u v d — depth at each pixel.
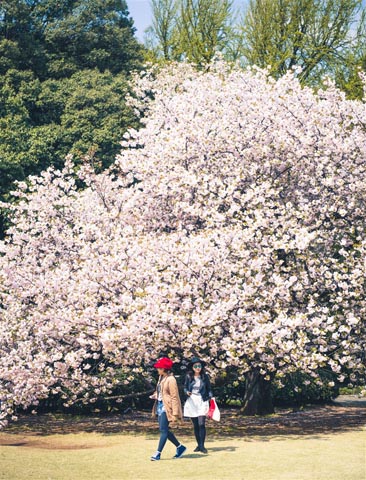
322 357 14.19
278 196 17.23
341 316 15.78
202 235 15.41
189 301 14.27
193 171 18.05
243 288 15.52
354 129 17.81
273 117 17.91
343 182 16.73
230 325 14.52
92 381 15.99
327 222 17.02
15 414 19.31
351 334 16.89
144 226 17.84
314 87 34.38
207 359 14.95
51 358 15.70
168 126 21.02
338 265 15.96
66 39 35.91
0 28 33.94
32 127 30.08
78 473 10.05
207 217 16.56
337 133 18.05
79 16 35.47
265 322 14.63
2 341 16.53
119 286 15.43
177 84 31.73
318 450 11.73
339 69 36.69
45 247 17.81
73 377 15.81
